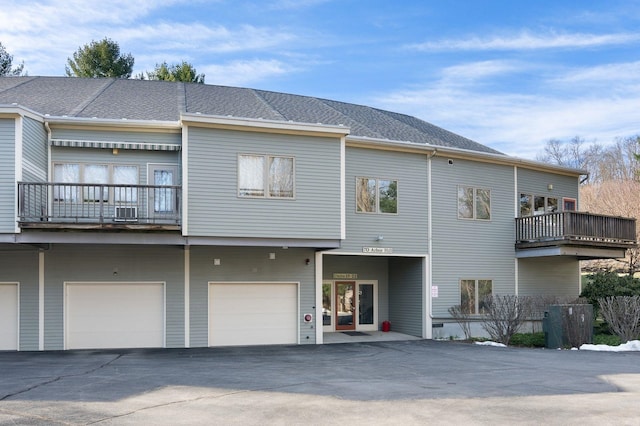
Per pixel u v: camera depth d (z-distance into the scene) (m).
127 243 17.27
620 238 24.95
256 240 18.34
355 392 11.16
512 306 21.70
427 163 23.16
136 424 8.58
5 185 16.02
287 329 20.58
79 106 20.30
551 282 26.20
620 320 21.88
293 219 18.73
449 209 23.55
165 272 19.38
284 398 10.51
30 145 17.02
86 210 18.14
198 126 17.95
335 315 24.09
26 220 16.14
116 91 23.39
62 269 18.62
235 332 20.00
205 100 23.20
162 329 19.23
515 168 25.53
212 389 11.32
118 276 19.00
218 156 18.09
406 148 22.45
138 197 17.56
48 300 18.45
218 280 19.86
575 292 26.95
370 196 21.89
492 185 24.80
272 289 20.56
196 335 19.47
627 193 43.66
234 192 18.17
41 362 15.20
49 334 18.36
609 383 12.43
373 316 24.64
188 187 17.69
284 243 18.69
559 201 27.11
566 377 13.25
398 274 24.27
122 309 19.06
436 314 22.84
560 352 18.91
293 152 18.95
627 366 15.27
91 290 18.89
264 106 23.72
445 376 13.32
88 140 18.48
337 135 19.42
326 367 14.71
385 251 21.95
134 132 18.84
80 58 41.88
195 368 14.27
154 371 13.66
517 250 25.09
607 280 24.91
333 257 24.16
